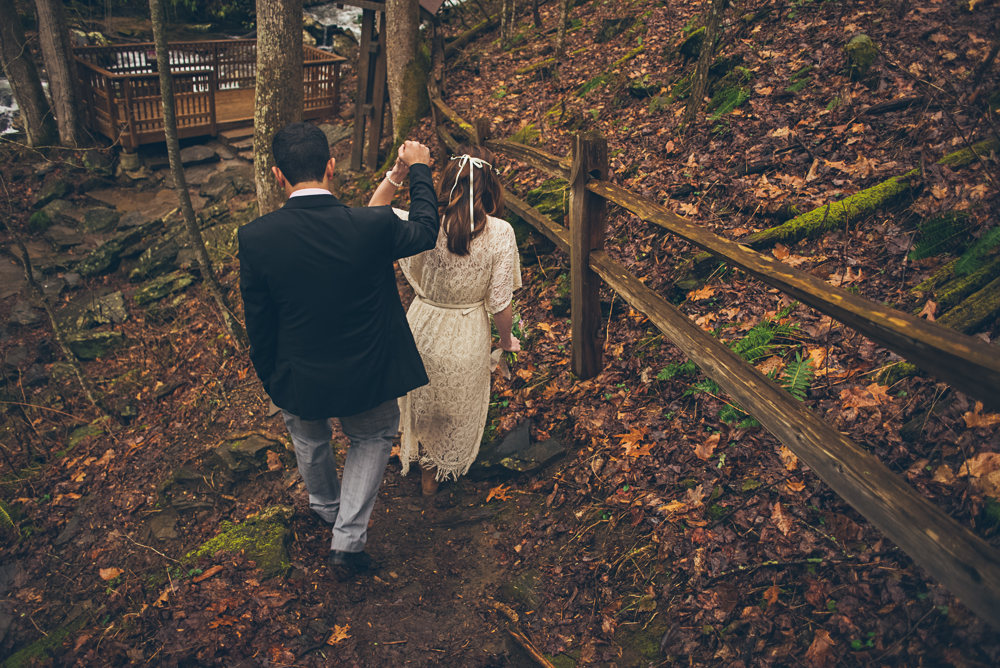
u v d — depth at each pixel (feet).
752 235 11.37
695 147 14.61
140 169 30.76
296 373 7.53
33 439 15.72
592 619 7.68
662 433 9.57
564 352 12.25
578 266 10.55
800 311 10.11
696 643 6.98
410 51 23.27
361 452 8.50
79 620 9.63
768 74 14.92
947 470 7.34
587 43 23.95
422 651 7.87
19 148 31.19
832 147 12.44
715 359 7.20
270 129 16.34
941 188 10.35
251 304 7.25
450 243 8.38
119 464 13.67
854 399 8.53
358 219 7.14
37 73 31.53
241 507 11.23
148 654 8.23
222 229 24.88
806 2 15.99
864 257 10.32
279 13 15.33
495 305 8.89
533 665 7.49
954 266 9.35
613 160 15.96
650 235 13.09
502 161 18.49
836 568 6.98
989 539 6.60
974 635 5.79
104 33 45.55
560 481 9.78
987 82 11.62
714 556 7.63
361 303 7.41
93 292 24.70
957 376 4.23
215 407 14.70
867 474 5.10
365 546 9.55
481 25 31.58
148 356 18.72
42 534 12.24
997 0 13.11
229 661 7.87
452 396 9.32
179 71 32.73
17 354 20.72
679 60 18.13
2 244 27.61
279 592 8.73
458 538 9.51
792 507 7.75
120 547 11.09
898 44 13.38
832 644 6.39
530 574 8.55
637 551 8.18
